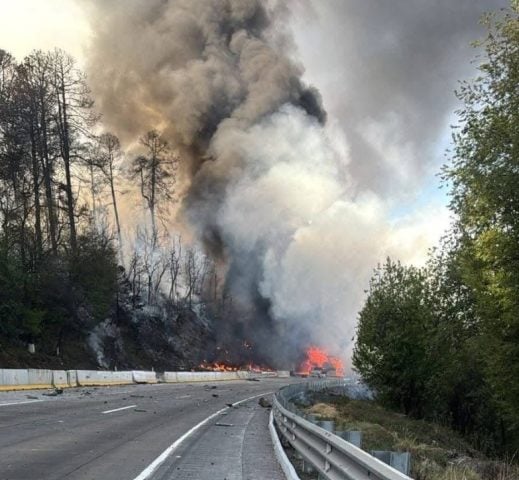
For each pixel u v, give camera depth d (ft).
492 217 49.52
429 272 82.69
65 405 64.49
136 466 28.86
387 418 88.84
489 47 49.06
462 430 99.71
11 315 123.24
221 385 157.58
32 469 26.58
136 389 112.98
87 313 160.25
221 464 30.91
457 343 78.74
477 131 49.60
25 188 154.92
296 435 31.89
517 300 48.98
